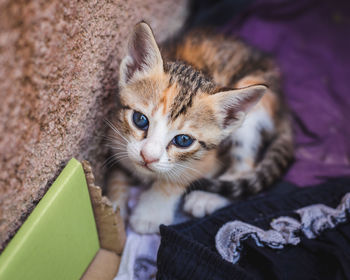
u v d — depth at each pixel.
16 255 0.19
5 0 0.17
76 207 0.22
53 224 0.21
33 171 0.21
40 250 0.20
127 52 0.24
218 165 0.30
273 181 0.30
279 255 0.24
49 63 0.20
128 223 0.28
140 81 0.25
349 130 0.35
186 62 0.28
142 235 0.27
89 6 0.22
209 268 0.22
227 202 0.29
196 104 0.24
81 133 0.24
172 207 0.28
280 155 0.31
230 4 0.39
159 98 0.24
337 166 0.32
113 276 0.25
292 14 0.43
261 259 0.24
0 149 0.18
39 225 0.20
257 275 0.23
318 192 0.28
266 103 0.31
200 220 0.26
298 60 0.40
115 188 0.29
